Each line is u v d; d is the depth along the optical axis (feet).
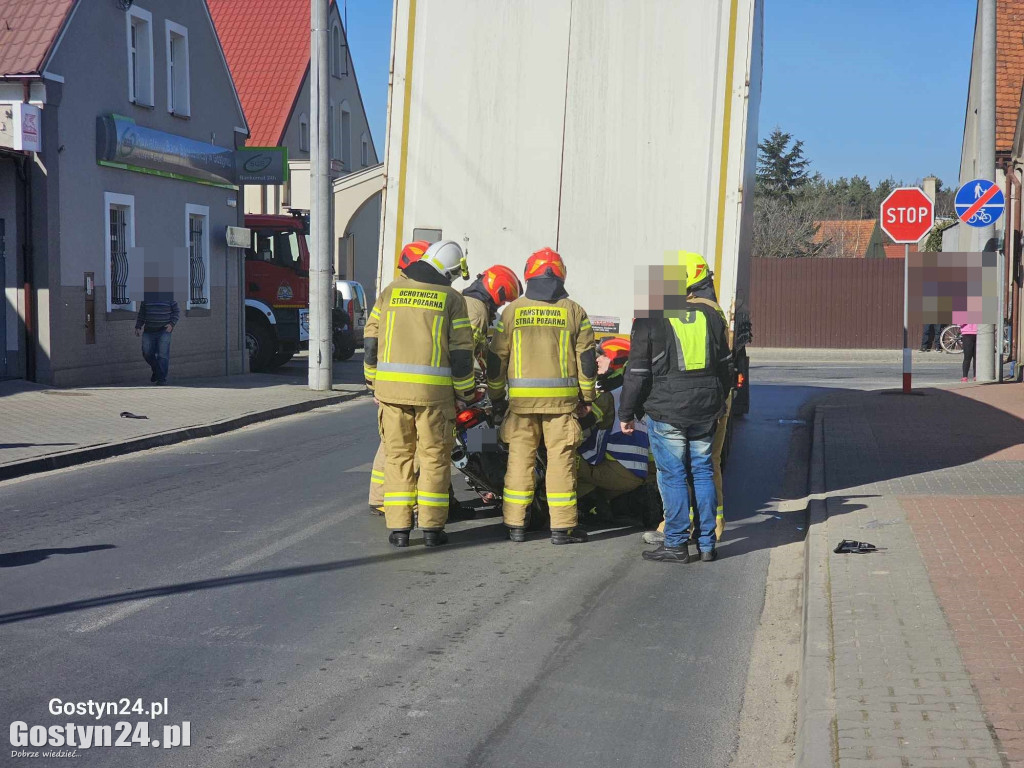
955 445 38.06
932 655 15.80
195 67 68.18
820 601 18.89
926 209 55.21
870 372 77.77
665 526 23.85
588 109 28.55
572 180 28.68
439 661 17.19
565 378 24.84
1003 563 21.15
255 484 32.30
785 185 247.70
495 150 29.09
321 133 58.75
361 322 93.35
